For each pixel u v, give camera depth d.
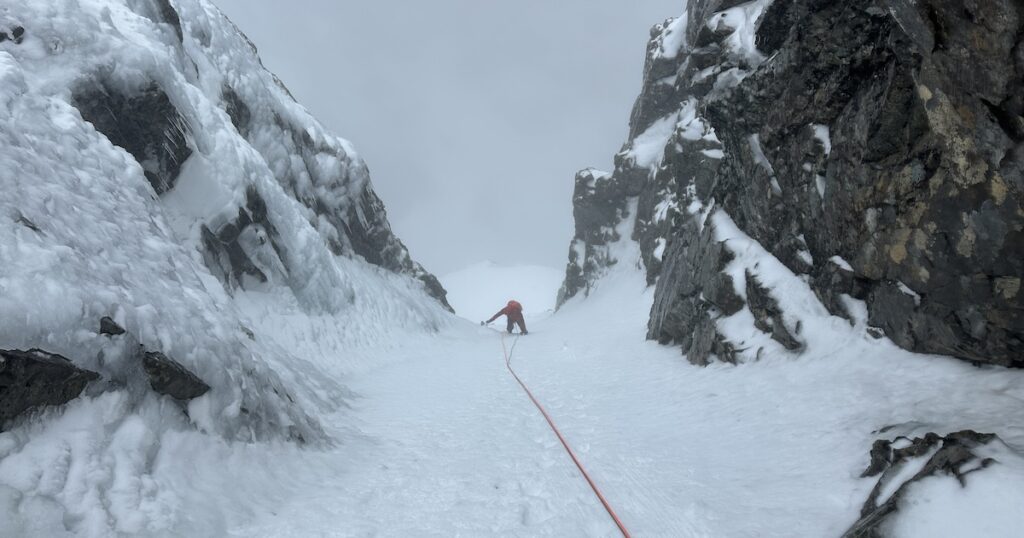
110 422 3.59
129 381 3.82
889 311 6.04
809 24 6.93
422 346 15.17
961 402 4.56
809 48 7.03
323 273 12.82
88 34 7.74
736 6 10.73
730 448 5.23
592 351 13.23
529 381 9.84
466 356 14.35
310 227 12.98
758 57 8.87
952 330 5.14
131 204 5.46
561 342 16.08
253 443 4.65
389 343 13.87
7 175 4.06
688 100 24.81
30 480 2.97
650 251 24.48
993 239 4.41
